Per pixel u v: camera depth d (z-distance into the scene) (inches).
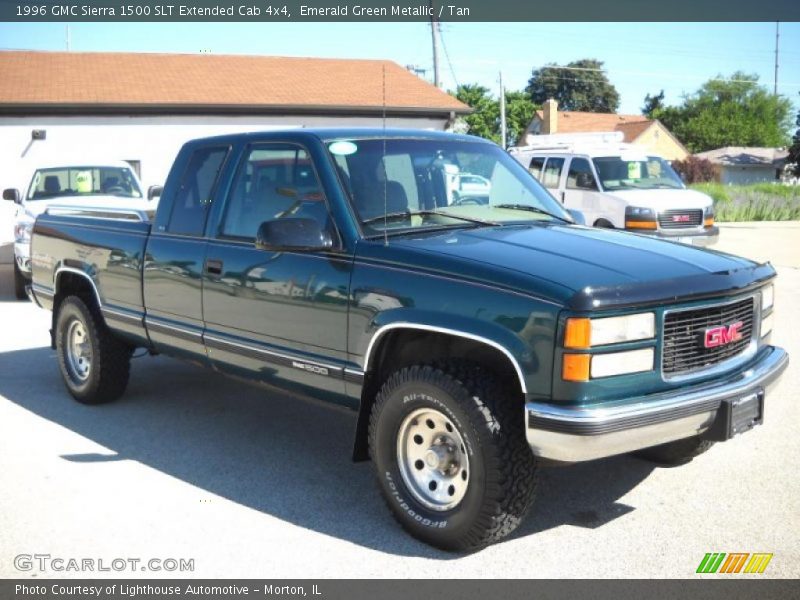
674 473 189.6
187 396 258.1
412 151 186.9
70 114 718.5
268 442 215.6
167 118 755.4
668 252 160.7
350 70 949.2
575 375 133.9
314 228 164.2
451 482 151.5
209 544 156.7
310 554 152.3
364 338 159.9
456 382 144.1
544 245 158.1
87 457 203.8
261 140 190.7
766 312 170.4
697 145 3223.4
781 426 221.3
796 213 1120.2
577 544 154.6
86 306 239.5
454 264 148.8
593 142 596.7
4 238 680.4
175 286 204.2
